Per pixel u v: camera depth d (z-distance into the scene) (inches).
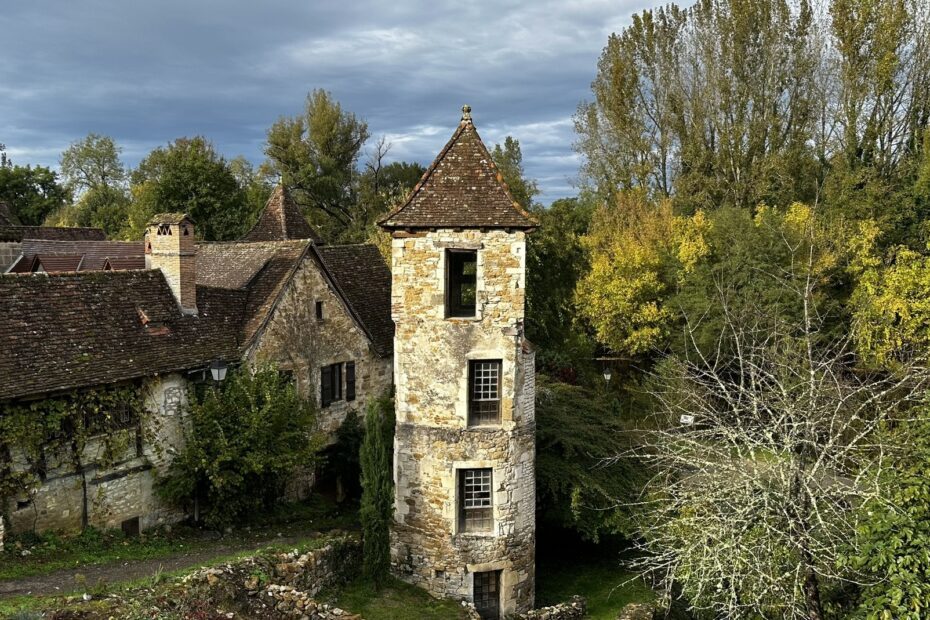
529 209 1513.3
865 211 1385.3
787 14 1731.1
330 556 616.1
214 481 685.9
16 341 619.2
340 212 2335.1
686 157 1815.9
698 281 1278.3
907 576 387.2
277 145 2236.7
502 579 660.7
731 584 437.7
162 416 717.9
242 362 788.6
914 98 1567.4
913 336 935.7
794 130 1745.8
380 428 648.4
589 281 1437.0
